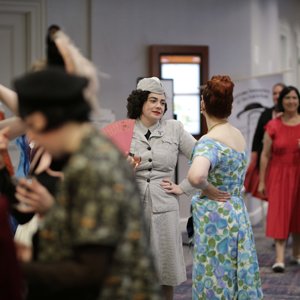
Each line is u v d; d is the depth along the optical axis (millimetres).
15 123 3225
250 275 4270
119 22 9328
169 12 9633
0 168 3105
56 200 2275
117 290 2234
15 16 8773
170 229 5039
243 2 10227
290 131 7508
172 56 9547
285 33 13945
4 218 2301
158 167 5055
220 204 4262
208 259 4270
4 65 8773
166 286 5148
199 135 9570
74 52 2795
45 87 2271
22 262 2283
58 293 2248
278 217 7402
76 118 2299
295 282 6984
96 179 2197
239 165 4277
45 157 3014
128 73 9391
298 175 7484
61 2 8984
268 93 10172
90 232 2156
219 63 10039
